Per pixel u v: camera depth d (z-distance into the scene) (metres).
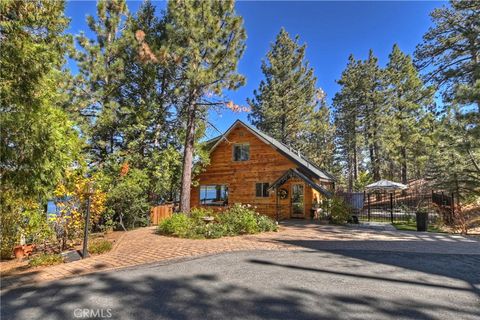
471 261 6.94
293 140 34.50
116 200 13.70
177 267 6.46
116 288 5.12
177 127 18.86
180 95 16.86
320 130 35.66
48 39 8.09
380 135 31.70
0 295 4.86
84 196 9.30
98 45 16.27
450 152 13.25
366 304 4.37
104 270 6.30
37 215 7.59
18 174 5.92
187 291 4.95
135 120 17.30
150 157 17.36
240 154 20.36
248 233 11.24
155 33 18.03
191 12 12.90
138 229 13.23
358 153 40.84
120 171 15.17
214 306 4.33
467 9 15.12
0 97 5.29
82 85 15.98
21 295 4.84
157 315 4.04
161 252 8.01
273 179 19.02
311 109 32.56
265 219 12.62
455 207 12.95
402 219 16.92
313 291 4.91
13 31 5.60
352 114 34.16
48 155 6.24
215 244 9.08
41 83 5.88
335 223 14.85
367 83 33.00
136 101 18.31
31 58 5.60
